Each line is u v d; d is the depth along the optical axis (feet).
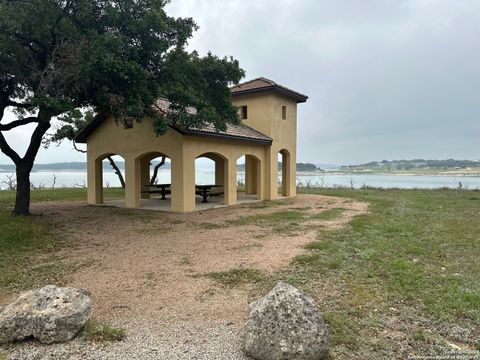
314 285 17.97
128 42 30.73
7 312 12.48
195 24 34.42
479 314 14.30
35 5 28.60
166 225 35.37
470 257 22.85
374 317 14.20
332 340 12.25
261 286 18.15
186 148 43.93
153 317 14.65
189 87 35.19
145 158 63.21
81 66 27.37
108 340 12.44
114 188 85.71
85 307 13.08
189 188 44.70
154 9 31.45
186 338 12.71
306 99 67.36
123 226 34.81
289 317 11.05
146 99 31.55
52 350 11.69
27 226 32.42
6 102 35.99
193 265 21.85
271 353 10.68
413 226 32.78
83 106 37.81
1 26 27.25
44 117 30.09
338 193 74.08
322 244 25.95
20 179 39.81
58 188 84.84
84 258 23.57
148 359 11.21
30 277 19.88
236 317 14.56
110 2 31.63
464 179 132.57
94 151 52.75
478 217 39.29
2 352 11.55
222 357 11.30
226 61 38.65
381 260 22.00
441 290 16.90
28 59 32.32
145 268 21.36
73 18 31.86
